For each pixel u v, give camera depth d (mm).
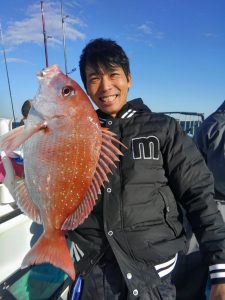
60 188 538
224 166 908
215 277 580
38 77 548
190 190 640
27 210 550
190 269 938
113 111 662
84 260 627
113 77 641
